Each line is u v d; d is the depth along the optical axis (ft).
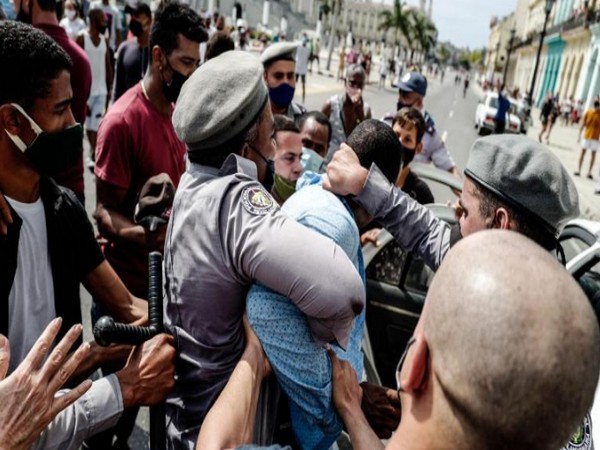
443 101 111.96
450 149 48.83
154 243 6.73
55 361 4.35
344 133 16.47
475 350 2.50
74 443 4.77
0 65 4.82
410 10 216.54
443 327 2.64
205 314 4.69
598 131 45.42
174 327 4.98
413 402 2.89
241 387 4.26
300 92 67.26
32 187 5.45
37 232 5.53
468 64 532.32
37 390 4.22
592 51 105.50
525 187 5.20
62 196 5.80
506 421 2.47
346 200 6.31
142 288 8.35
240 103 4.71
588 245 8.24
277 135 8.63
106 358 5.77
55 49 5.11
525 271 2.60
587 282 7.69
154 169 8.43
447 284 2.72
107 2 32.48
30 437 4.17
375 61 207.41
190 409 4.93
